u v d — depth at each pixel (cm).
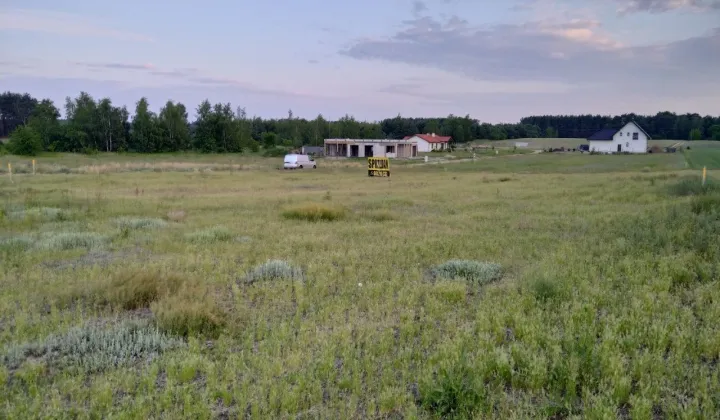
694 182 1975
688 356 496
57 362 506
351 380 462
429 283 773
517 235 1158
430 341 555
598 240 1064
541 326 565
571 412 413
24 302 675
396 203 1917
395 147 7762
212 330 596
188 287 725
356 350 528
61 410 408
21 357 515
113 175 3675
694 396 425
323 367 482
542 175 3659
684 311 595
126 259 951
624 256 894
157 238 1156
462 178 3512
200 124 8794
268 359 503
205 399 432
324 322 619
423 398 429
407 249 1021
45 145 7594
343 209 1598
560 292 683
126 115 8338
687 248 925
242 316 640
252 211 1673
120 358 511
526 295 679
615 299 656
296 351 520
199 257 952
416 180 3419
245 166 5188
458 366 457
